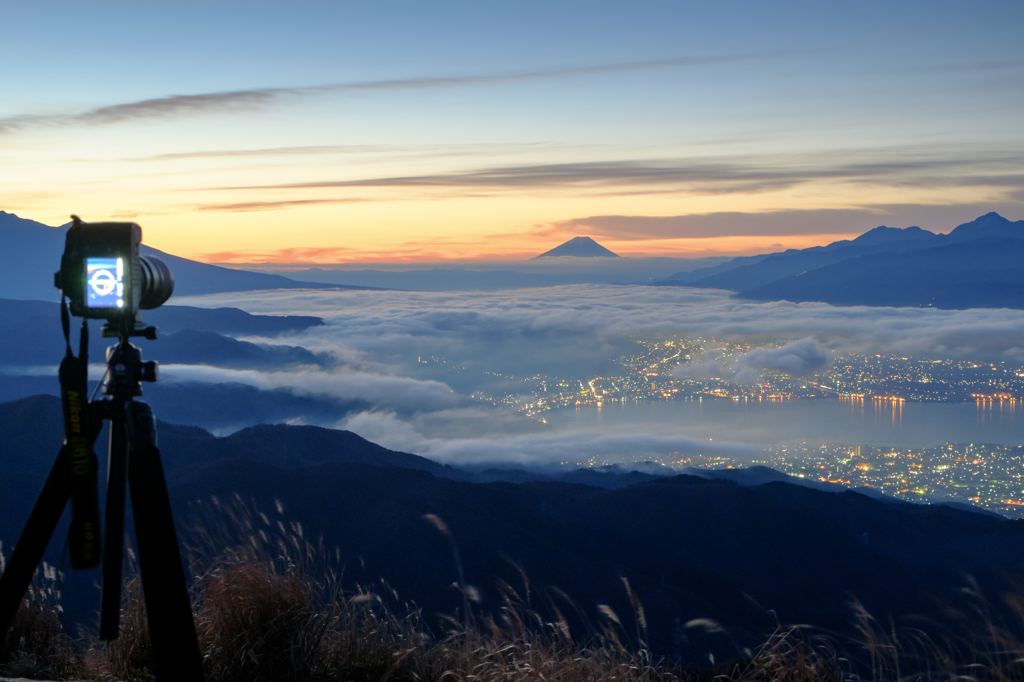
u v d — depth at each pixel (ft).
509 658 11.84
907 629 10.90
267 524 13.43
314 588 12.82
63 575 13.08
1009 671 9.50
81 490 6.81
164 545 6.70
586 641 11.76
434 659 12.04
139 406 7.23
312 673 11.82
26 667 11.65
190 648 6.57
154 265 7.64
